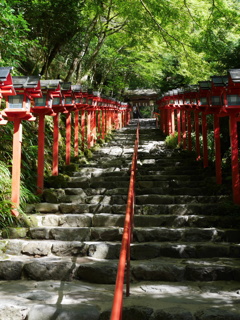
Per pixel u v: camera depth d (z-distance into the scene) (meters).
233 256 4.02
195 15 8.34
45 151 7.46
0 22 5.52
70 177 6.89
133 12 8.95
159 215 5.05
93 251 4.06
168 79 17.28
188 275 3.49
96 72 18.45
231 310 2.67
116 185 6.58
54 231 4.53
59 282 3.49
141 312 2.64
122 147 10.94
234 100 5.05
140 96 26.36
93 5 9.26
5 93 4.30
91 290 3.23
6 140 6.15
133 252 4.00
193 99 8.37
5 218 4.74
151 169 7.71
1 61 5.65
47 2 6.89
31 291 3.16
